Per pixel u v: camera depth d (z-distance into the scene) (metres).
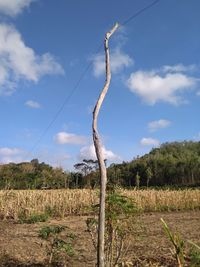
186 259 9.16
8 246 12.01
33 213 23.16
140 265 9.01
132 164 84.00
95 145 5.84
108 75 6.11
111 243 7.56
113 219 7.39
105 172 5.82
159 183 83.19
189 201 34.09
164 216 25.00
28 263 9.82
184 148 109.75
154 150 110.75
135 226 7.93
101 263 5.74
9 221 21.91
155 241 12.27
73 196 27.80
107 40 6.21
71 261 9.95
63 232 15.70
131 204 7.48
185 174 83.38
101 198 5.80
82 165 39.56
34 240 13.33
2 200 24.50
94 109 5.93
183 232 15.41
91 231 8.75
